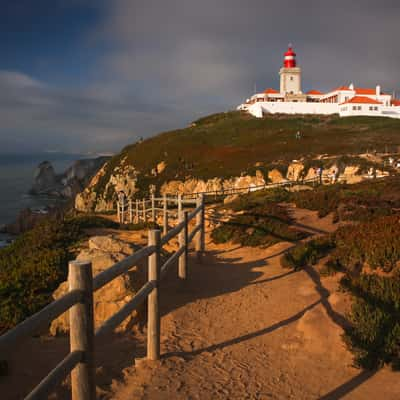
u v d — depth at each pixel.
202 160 59.56
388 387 3.93
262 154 56.53
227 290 7.69
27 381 4.40
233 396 3.94
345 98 98.69
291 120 85.88
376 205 13.96
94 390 2.86
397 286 5.80
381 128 69.56
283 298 6.90
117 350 5.15
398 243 7.18
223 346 5.19
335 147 54.09
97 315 6.05
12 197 92.25
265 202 17.55
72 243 12.83
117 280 6.28
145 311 6.32
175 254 6.71
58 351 5.25
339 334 5.02
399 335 4.63
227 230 12.93
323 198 15.95
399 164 36.66
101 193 62.81
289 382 4.20
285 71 107.12
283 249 10.68
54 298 7.13
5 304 6.85
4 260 11.62
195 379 4.28
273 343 5.21
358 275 7.07
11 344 2.01
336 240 9.34
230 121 91.00
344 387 4.03
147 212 21.03
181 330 5.74
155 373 4.38
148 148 70.75
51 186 99.69
